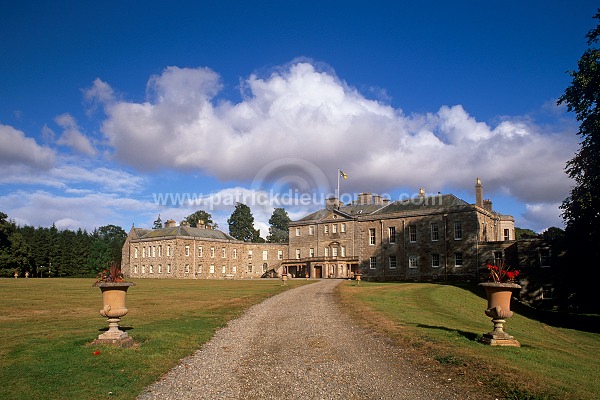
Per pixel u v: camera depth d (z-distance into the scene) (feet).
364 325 65.72
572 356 52.21
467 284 179.01
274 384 37.14
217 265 305.94
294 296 112.37
